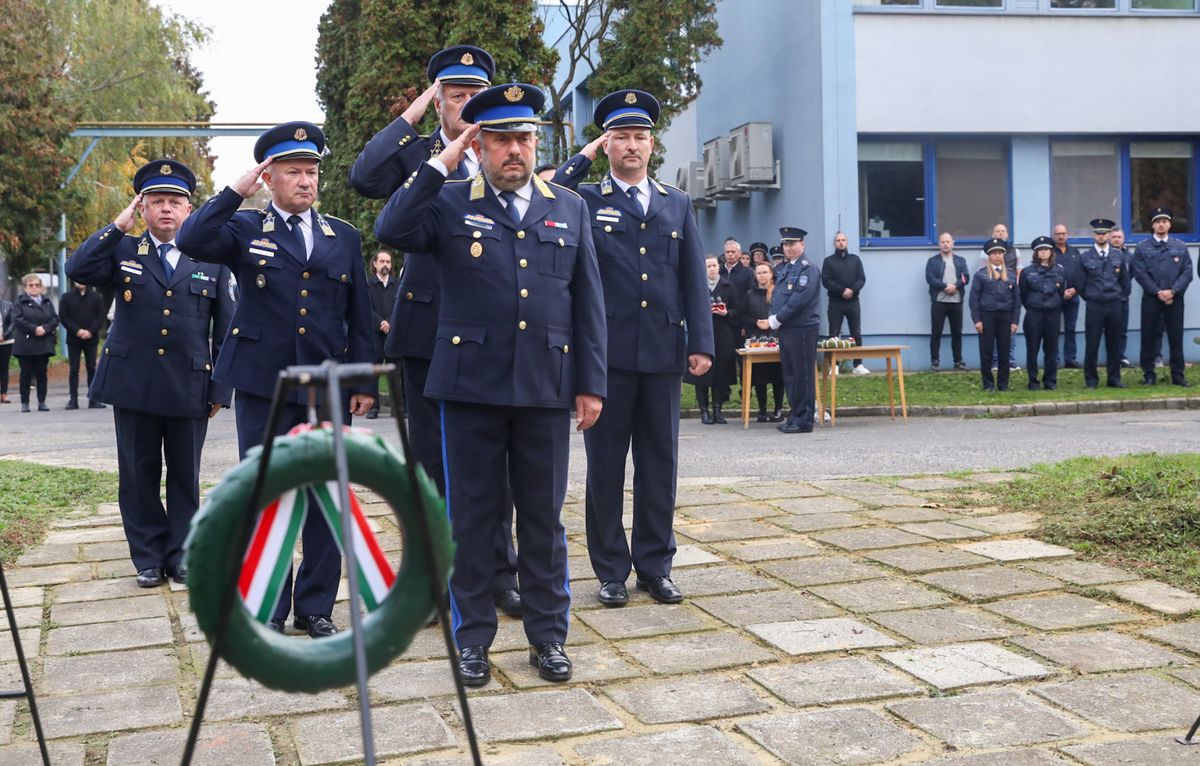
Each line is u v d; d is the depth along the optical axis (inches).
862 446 464.8
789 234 530.0
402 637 107.9
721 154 888.3
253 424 214.2
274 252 216.8
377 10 721.6
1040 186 810.2
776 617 215.3
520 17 719.1
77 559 279.4
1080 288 671.1
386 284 594.6
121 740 162.4
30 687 143.3
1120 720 161.2
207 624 101.3
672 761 150.5
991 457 421.1
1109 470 340.8
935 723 161.2
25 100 1054.4
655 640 204.4
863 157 794.2
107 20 1371.8
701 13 743.7
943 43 784.3
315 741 159.9
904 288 792.9
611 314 231.0
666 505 233.9
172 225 263.3
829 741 155.7
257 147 218.4
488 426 188.4
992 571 243.9
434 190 182.2
